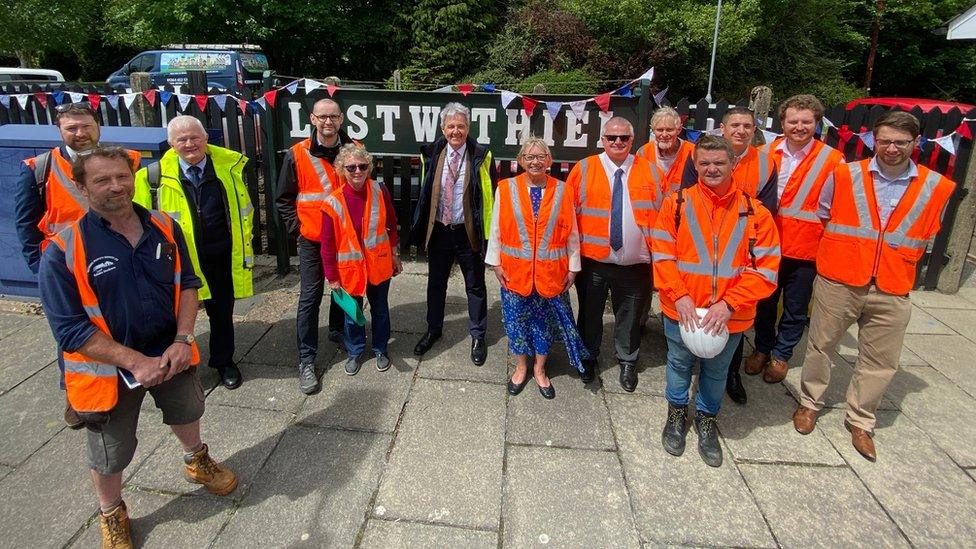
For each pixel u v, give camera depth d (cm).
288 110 501
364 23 1812
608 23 1435
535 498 253
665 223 267
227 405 318
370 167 317
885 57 2027
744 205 256
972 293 521
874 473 275
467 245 354
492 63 1568
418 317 438
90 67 2330
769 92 508
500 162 514
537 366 333
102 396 199
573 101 472
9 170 415
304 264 334
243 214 334
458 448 285
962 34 1161
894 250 269
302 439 290
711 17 1352
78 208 298
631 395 337
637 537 234
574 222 316
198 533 231
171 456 275
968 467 280
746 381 358
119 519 221
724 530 238
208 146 317
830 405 332
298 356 374
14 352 371
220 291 325
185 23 1667
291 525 236
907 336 430
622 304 331
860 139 506
